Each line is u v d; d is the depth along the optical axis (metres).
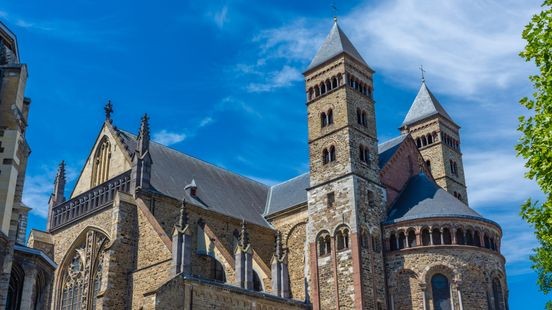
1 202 39.78
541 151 31.03
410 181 77.69
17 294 41.44
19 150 42.28
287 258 72.25
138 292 59.84
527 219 33.47
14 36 46.94
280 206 82.81
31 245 71.75
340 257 66.75
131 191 66.44
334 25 80.44
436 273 64.69
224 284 57.19
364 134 73.50
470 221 66.62
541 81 32.59
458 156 91.25
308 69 78.25
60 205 75.44
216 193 79.38
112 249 61.12
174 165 78.25
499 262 67.25
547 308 46.66
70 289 69.38
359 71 76.75
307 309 66.19
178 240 56.56
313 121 75.88
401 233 67.62
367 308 62.97
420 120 91.31
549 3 32.78
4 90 42.72
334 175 70.94
